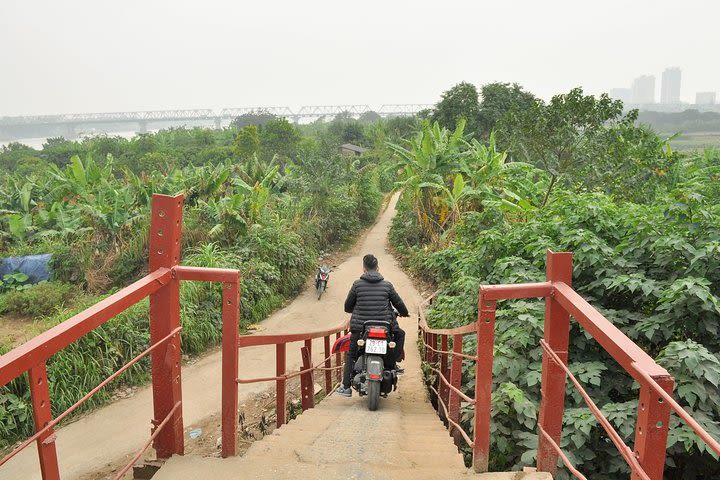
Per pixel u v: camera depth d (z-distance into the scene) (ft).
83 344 29.27
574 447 13.55
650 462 5.66
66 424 26.18
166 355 9.76
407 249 72.69
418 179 68.64
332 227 79.30
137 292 8.53
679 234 15.94
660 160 45.14
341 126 245.86
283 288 53.67
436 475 9.85
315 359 36.65
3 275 55.57
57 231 61.77
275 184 81.41
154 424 10.01
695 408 12.71
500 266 19.81
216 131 337.52
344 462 11.27
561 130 43.04
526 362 15.62
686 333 14.85
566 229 19.80
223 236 54.85
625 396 15.69
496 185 63.00
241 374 33.06
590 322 7.14
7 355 6.11
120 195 59.88
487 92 126.72
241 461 10.12
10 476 21.50
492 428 14.51
